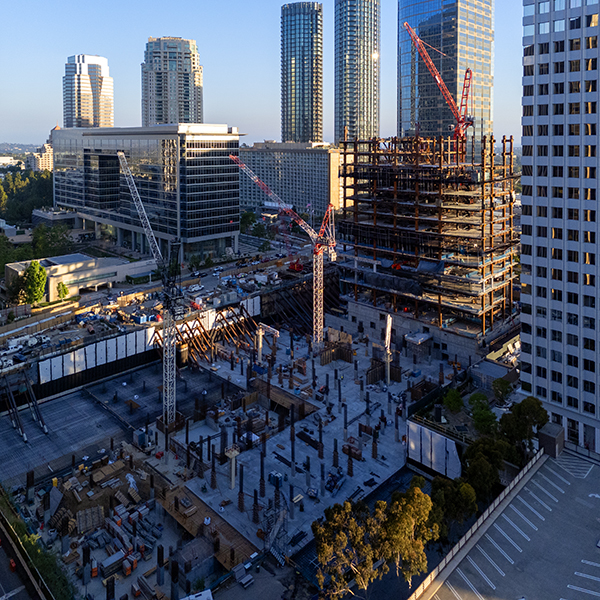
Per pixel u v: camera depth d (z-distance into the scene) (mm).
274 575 88375
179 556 90500
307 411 142375
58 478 117688
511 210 174875
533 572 73625
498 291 181500
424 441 112875
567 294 111438
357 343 188375
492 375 140250
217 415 139125
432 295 179875
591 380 110438
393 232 180000
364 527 74625
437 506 81500
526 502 87688
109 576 91438
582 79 104188
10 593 82312
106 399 154750
